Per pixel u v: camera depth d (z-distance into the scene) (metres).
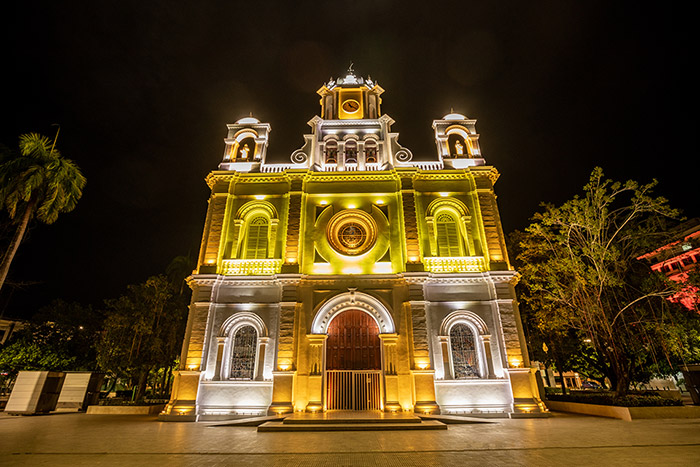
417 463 7.42
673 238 18.66
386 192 20.67
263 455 8.27
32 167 18.69
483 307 17.91
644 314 17.17
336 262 19.14
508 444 9.45
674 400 15.53
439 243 19.84
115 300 25.23
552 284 18.30
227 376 17.06
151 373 30.08
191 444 9.71
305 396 16.53
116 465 7.36
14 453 8.66
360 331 18.20
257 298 18.08
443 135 22.55
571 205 18.25
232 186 20.67
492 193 20.31
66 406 22.31
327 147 22.80
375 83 25.25
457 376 17.08
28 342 32.75
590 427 12.48
